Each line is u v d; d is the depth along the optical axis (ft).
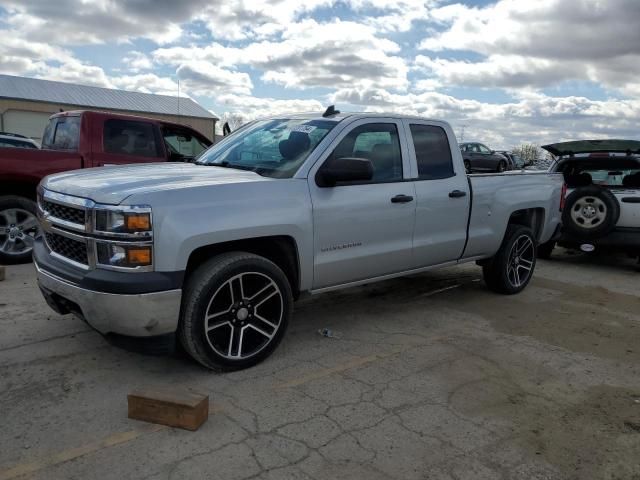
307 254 13.62
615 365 14.20
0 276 19.07
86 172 13.60
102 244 10.92
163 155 24.95
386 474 8.99
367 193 14.83
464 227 17.99
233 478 8.68
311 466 9.11
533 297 20.84
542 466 9.43
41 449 9.23
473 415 11.10
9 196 21.22
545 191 21.29
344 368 13.15
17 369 12.25
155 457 9.14
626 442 10.33
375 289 20.86
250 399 11.34
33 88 133.39
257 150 15.11
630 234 25.43
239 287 12.40
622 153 27.50
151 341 11.30
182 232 11.13
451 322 17.17
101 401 10.97
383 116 15.89
